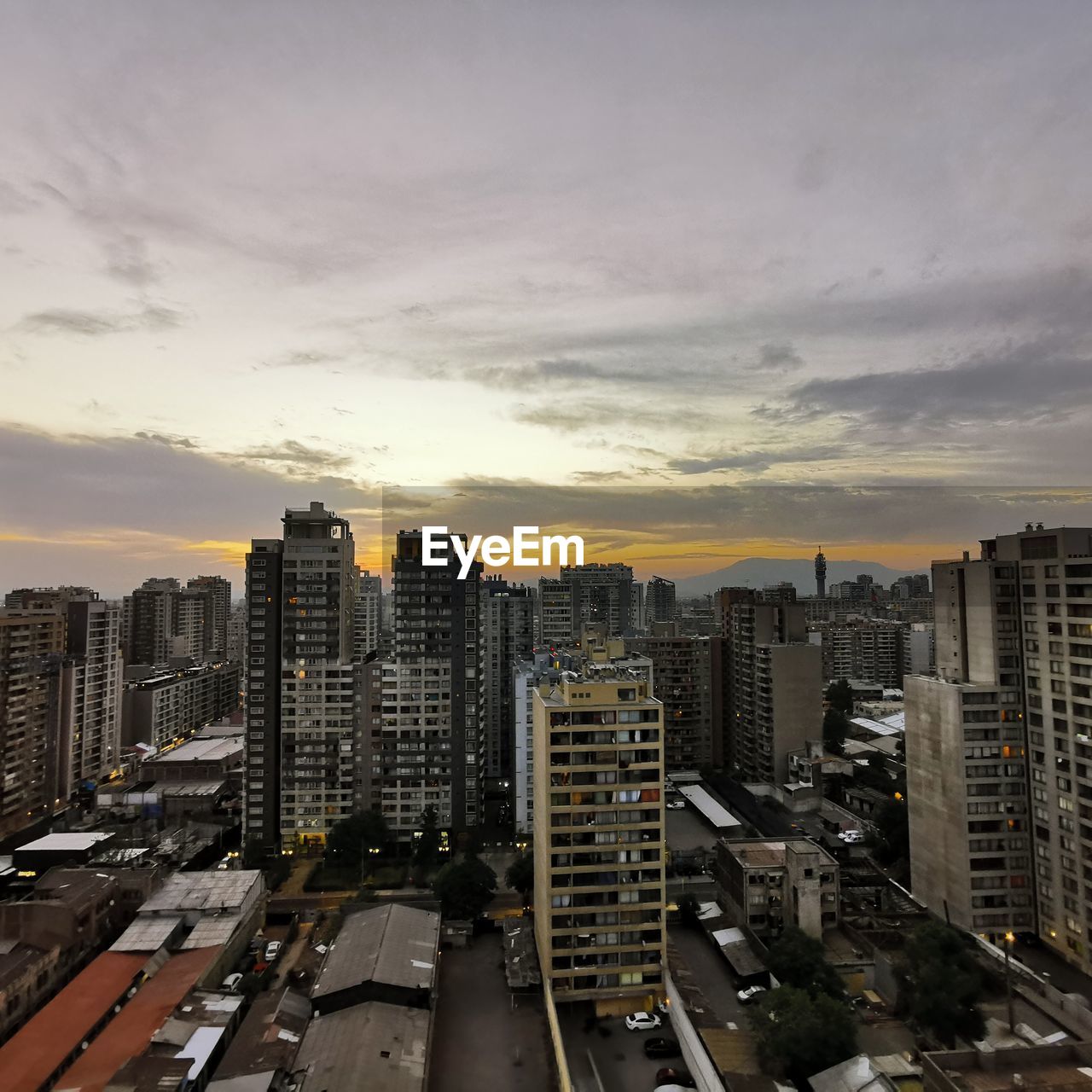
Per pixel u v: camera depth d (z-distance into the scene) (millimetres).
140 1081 61594
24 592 199875
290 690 135500
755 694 158750
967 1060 50406
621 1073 68000
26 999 79750
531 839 129125
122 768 182250
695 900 100562
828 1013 65125
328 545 137750
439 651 135250
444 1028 73625
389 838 132875
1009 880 91375
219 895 98812
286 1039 68938
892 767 151875
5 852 137500
